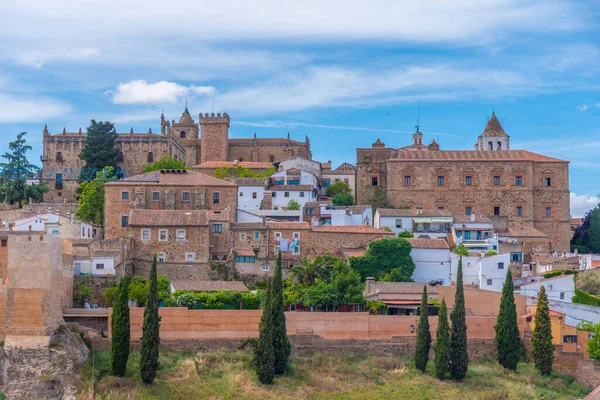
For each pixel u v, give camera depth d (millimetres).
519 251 154875
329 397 101938
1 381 95438
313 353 113750
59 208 174625
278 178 183750
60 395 94500
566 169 185875
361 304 125312
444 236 161250
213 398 97562
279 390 101875
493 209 183375
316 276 131125
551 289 134750
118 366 99062
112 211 153000
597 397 106312
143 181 156125
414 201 184250
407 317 117312
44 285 99688
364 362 112438
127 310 100125
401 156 188375
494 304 125188
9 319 99062
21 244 100062
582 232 192875
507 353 115000
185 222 140500
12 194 179000
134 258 138250
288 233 146125
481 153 189000
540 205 184750
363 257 139125
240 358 108062
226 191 156750
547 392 108125
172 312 110875
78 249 127750
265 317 104688
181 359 107000
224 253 142125
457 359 109875
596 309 128875
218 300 118625
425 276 142875
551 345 113812
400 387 106250
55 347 98875
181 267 136750
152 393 96812
